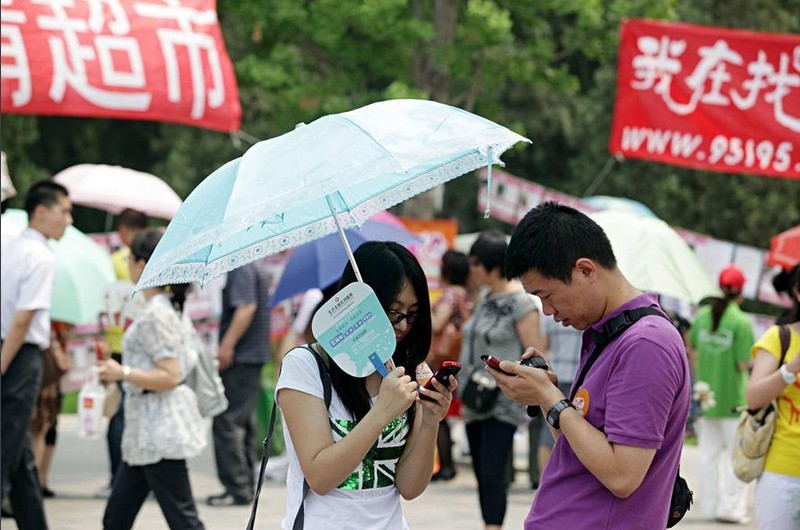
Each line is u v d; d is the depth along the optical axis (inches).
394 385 173.9
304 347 183.8
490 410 341.4
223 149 1144.8
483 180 681.0
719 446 456.8
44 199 347.3
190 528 317.1
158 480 314.5
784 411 266.4
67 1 371.9
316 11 671.1
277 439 532.1
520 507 462.0
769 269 665.0
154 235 331.0
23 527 345.4
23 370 342.0
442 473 529.0
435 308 504.4
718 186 1021.2
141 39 380.5
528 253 171.0
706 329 454.6
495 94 1175.0
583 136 1165.7
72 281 429.7
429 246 614.2
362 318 177.0
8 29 363.3
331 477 174.7
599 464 165.2
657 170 1074.1
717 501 453.4
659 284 402.6
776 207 997.8
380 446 182.9
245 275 449.1
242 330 447.8
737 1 1011.9
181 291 325.1
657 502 171.0
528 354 184.4
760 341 275.0
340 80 711.1
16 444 339.9
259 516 430.6
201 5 392.5
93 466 540.7
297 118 725.3
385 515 182.9
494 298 358.9
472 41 692.7
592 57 768.3
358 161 169.6
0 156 357.1
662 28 542.0
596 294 170.7
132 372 308.0
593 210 660.1
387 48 709.9
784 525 264.4
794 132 533.3
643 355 165.9
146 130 1286.9
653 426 164.4
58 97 368.5
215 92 391.2
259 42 743.1
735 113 538.6
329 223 201.3
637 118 546.9
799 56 531.5
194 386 329.4
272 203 167.0
